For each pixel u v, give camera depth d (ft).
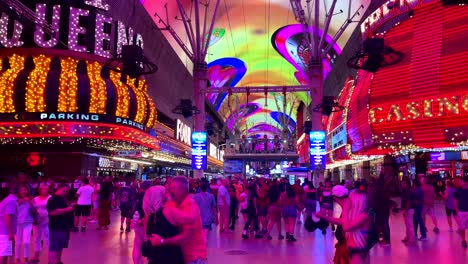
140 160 131.64
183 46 96.22
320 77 84.84
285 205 40.14
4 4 59.88
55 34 79.46
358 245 17.65
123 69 49.01
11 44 78.64
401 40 102.73
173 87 142.82
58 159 89.30
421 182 45.62
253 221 43.93
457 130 90.17
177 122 147.23
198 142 88.63
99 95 79.10
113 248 35.04
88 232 45.80
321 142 81.61
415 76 98.12
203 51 93.91
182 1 125.70
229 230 48.88
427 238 40.70
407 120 99.09
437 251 33.58
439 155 110.11
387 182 33.14
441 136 92.89
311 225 19.99
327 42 151.23
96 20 83.97
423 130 96.22
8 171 89.81
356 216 17.51
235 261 29.94
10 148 89.97
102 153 99.71
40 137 76.54
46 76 77.05
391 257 31.14
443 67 92.99
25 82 75.82
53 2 81.71
